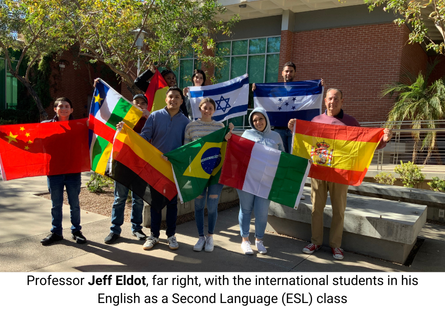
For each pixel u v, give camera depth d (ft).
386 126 33.37
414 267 13.85
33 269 11.72
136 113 14.75
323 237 15.79
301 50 43.45
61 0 27.61
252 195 14.29
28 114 62.34
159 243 14.92
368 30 38.83
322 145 14.42
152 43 29.22
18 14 44.14
